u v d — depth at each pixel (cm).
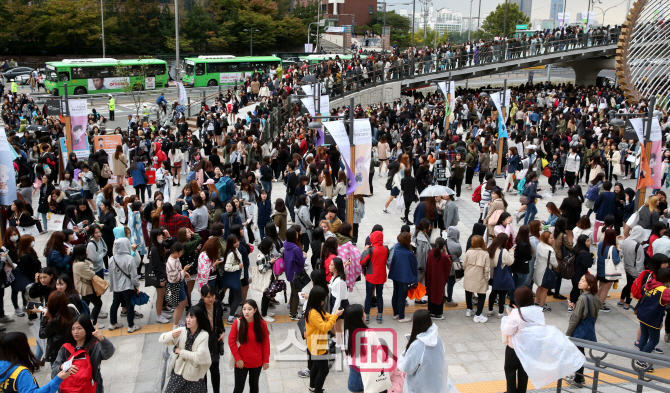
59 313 655
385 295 1112
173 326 956
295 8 8806
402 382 625
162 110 3250
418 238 984
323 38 9031
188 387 623
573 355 612
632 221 1182
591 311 759
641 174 1320
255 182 1443
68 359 601
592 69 5175
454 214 1227
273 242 965
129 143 2020
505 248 966
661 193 1230
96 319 907
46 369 814
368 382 618
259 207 1281
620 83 2580
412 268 942
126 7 7094
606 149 1992
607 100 3600
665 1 2452
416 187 1599
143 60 4669
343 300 791
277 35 8000
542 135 2217
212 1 7856
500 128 2064
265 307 961
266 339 674
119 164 1767
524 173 1786
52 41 6412
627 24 2511
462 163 1766
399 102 3244
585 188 1972
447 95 2248
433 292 964
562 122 2620
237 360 661
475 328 956
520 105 3159
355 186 1175
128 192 1925
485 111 3005
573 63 5259
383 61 3791
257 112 2788
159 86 4759
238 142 1947
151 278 912
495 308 1042
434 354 567
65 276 737
